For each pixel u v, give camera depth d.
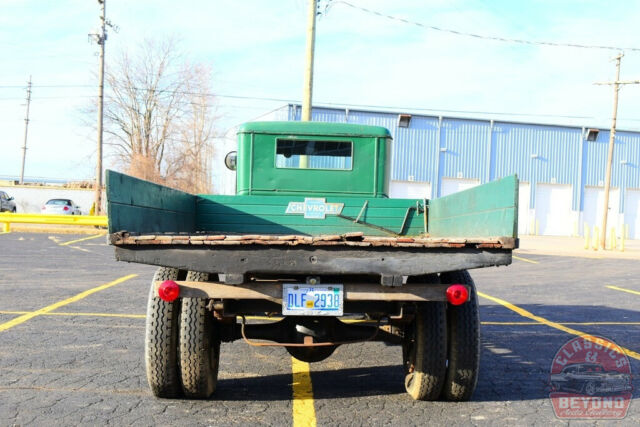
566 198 43.09
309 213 6.51
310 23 16.81
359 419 4.35
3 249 17.77
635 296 12.09
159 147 43.97
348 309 4.43
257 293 4.11
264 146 7.20
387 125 40.62
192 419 4.27
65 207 35.16
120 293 10.20
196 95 44.00
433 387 4.61
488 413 4.55
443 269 3.88
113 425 4.11
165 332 4.46
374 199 6.56
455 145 41.56
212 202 6.42
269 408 4.56
